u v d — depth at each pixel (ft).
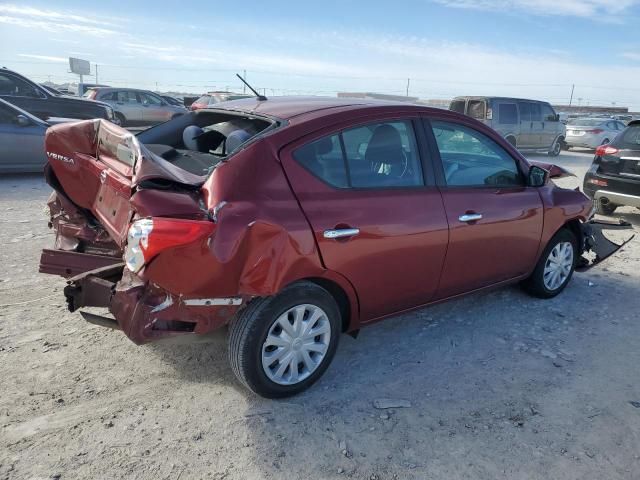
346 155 10.52
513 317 14.64
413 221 11.12
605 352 12.95
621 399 10.96
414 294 11.92
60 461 8.33
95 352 11.48
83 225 12.33
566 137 72.49
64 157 12.34
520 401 10.69
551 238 15.14
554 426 9.95
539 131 61.82
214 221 8.61
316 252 9.64
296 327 10.04
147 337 8.82
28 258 16.72
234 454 8.79
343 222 10.00
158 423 9.39
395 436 9.46
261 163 9.42
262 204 9.14
